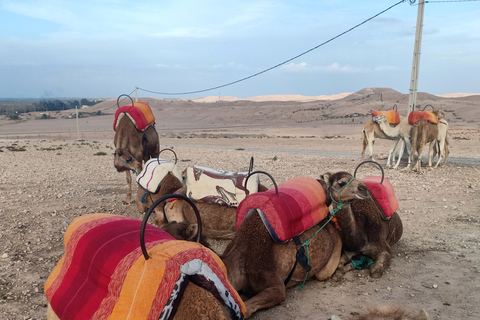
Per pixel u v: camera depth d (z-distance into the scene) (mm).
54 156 25594
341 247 6258
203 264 3434
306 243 5520
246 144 38281
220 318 3117
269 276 5105
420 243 7902
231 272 5023
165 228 4547
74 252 3879
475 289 5836
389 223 6891
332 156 23938
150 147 11547
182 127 100188
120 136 10914
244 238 5211
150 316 3135
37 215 9945
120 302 3236
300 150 29938
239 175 7324
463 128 62969
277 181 14219
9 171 18016
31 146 35500
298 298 5609
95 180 15453
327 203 6027
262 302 4926
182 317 3193
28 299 5672
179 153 27391
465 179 14906
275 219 5211
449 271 6512
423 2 19797
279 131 69500
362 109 138250
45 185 14109
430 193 12398
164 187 8320
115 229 3889
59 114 170250
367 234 6352
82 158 24375
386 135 18625
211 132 70875
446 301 5488
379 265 6281
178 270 3285
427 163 19938
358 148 31391
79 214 10055
